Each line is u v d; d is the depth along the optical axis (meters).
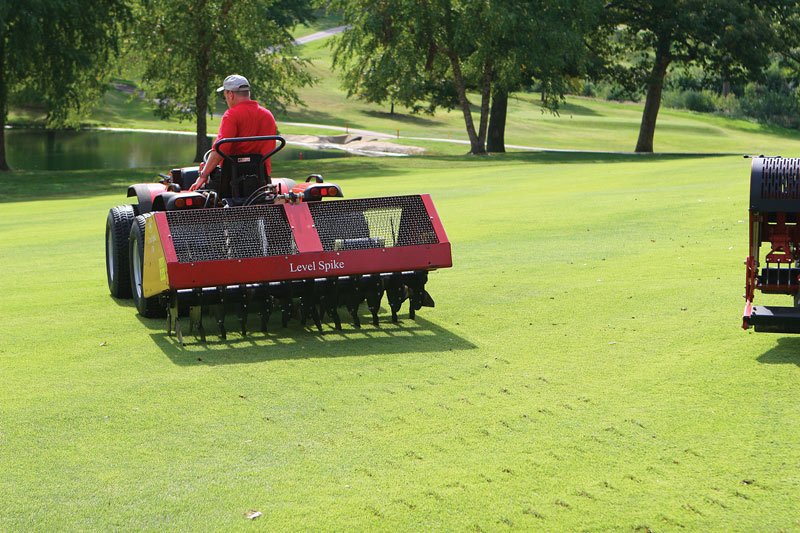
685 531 5.76
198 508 6.21
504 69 65.62
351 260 10.99
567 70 72.88
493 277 14.54
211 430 7.71
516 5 63.09
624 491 6.34
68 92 56.59
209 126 111.25
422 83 68.62
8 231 26.66
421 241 11.50
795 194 9.30
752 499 6.16
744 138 103.44
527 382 8.88
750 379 8.63
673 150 90.62
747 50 70.00
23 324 12.06
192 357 10.17
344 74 72.69
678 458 6.88
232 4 66.06
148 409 8.28
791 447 6.98
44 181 52.50
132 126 111.00
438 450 7.16
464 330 11.15
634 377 8.91
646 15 74.12
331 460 7.01
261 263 10.67
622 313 11.68
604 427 7.56
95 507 6.25
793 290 10.02
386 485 6.52
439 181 41.72
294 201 11.52
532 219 22.23
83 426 7.85
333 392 8.71
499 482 6.53
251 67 65.62
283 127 103.69
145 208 13.09
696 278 13.75
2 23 48.41
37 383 9.18
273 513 6.11
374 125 110.50
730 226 19.14
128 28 61.69
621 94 77.38
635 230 19.39
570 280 14.05
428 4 64.62
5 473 6.84
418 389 8.75
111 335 11.36
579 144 94.00
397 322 11.74
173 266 10.34
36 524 6.00
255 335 11.23
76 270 17.05
